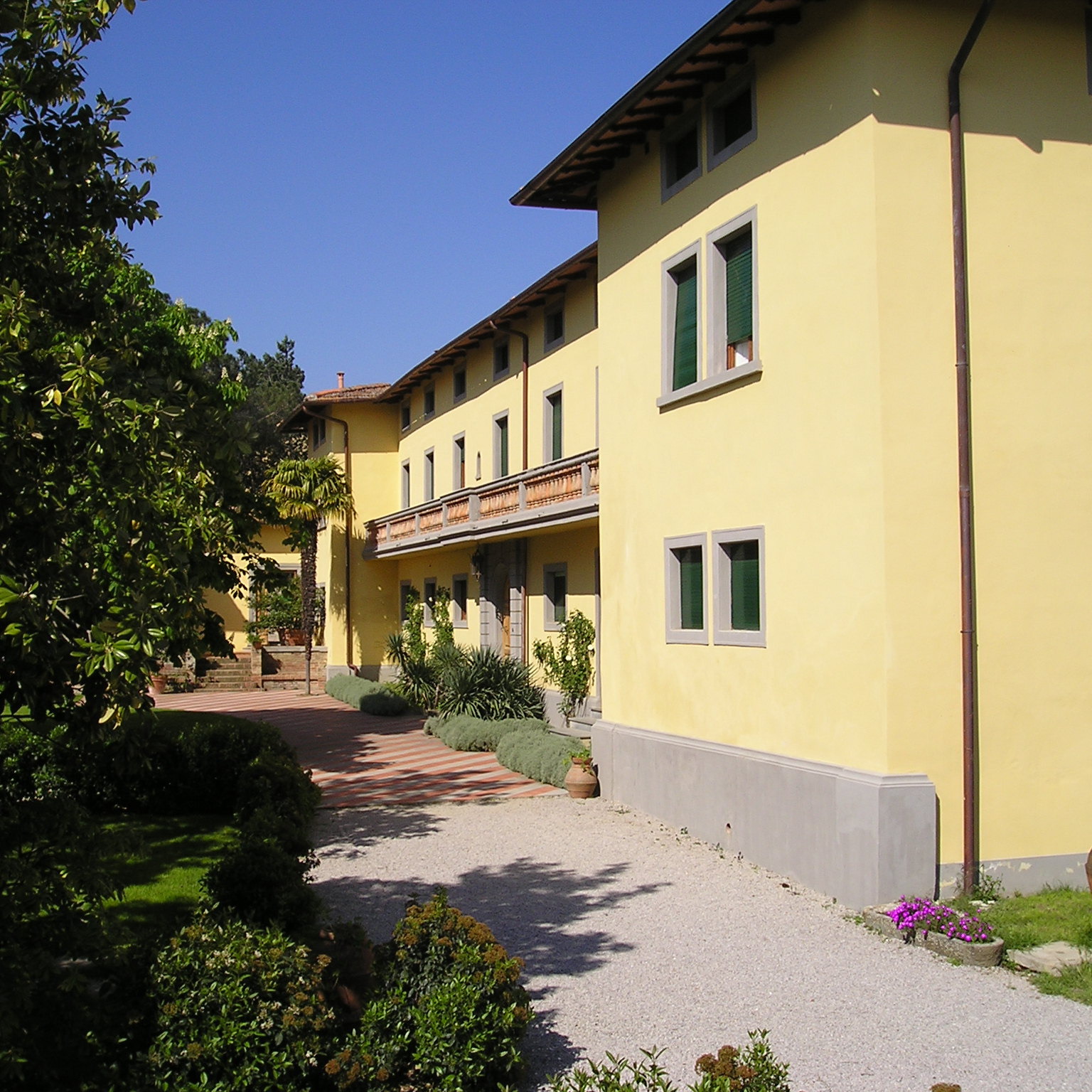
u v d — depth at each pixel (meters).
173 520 7.68
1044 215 10.75
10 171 6.01
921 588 10.04
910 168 10.27
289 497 32.66
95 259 6.80
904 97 10.30
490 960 6.34
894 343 10.12
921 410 10.16
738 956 8.71
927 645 10.02
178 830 13.00
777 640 11.52
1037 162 10.76
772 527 11.62
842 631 10.48
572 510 18.23
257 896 7.34
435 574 31.06
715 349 12.81
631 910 10.05
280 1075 5.51
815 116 11.01
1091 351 10.85
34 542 5.22
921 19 10.41
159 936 6.09
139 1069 5.40
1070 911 9.40
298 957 5.96
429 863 12.03
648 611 14.46
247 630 37.09
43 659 4.96
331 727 25.56
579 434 20.80
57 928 5.56
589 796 15.82
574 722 20.75
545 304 22.64
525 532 21.64
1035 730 10.33
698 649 13.14
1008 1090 6.26
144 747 5.75
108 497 5.47
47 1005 5.57
